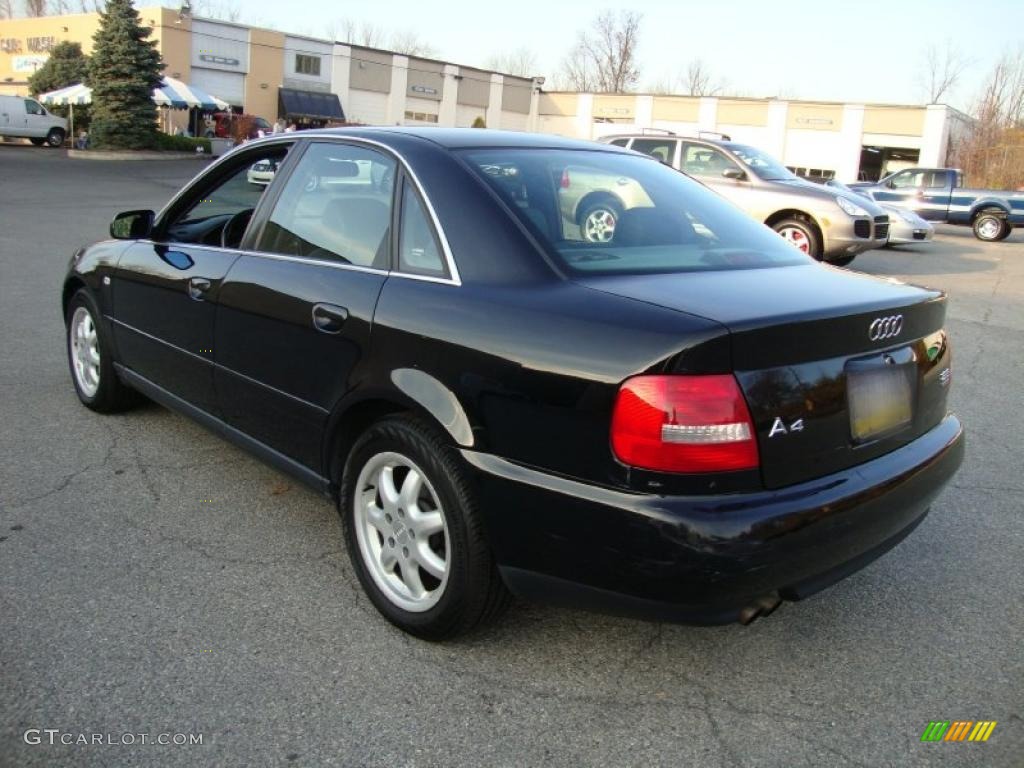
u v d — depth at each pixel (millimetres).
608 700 2645
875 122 47500
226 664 2734
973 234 23734
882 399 2688
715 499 2275
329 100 49188
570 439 2393
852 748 2479
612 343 2346
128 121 32812
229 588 3193
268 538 3598
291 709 2541
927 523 4016
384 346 2846
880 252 16641
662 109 52812
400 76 52125
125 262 4387
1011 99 41156
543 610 3129
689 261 2967
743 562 2248
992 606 3283
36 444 4508
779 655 2922
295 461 3371
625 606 2389
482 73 55438
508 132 3592
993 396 6242
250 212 3973
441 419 2635
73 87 36594
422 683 2688
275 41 47062
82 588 3143
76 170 26688
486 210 2850
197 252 3912
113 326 4562
